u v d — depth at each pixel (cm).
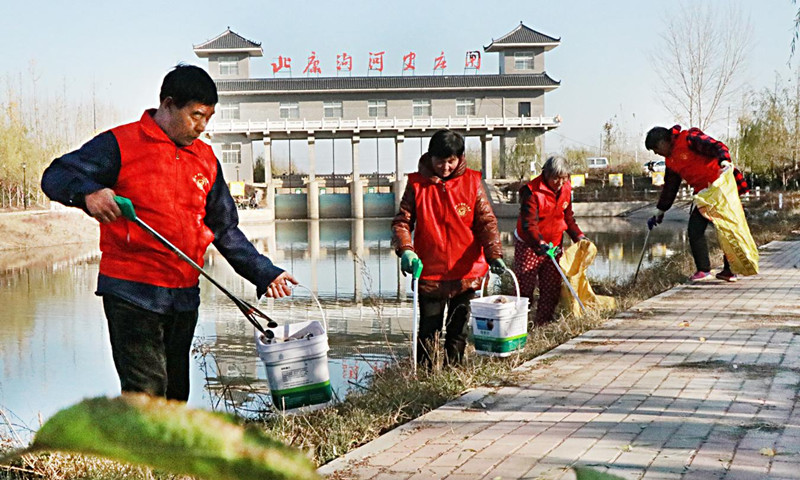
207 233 343
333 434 394
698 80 3098
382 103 5494
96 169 311
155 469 36
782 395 446
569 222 804
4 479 328
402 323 999
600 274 1300
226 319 1041
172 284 331
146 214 322
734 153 4175
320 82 5441
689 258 1195
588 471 52
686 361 544
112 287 322
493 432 396
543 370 533
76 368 760
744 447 356
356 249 2402
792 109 3950
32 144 4156
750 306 773
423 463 352
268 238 2989
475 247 547
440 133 531
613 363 548
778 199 3164
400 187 5275
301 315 1073
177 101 320
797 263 1134
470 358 593
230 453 34
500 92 5566
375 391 488
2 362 787
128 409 36
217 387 641
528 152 5281
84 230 2955
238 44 5450
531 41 5647
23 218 2777
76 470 318
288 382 427
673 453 349
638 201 4297
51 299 1289
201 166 337
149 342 327
